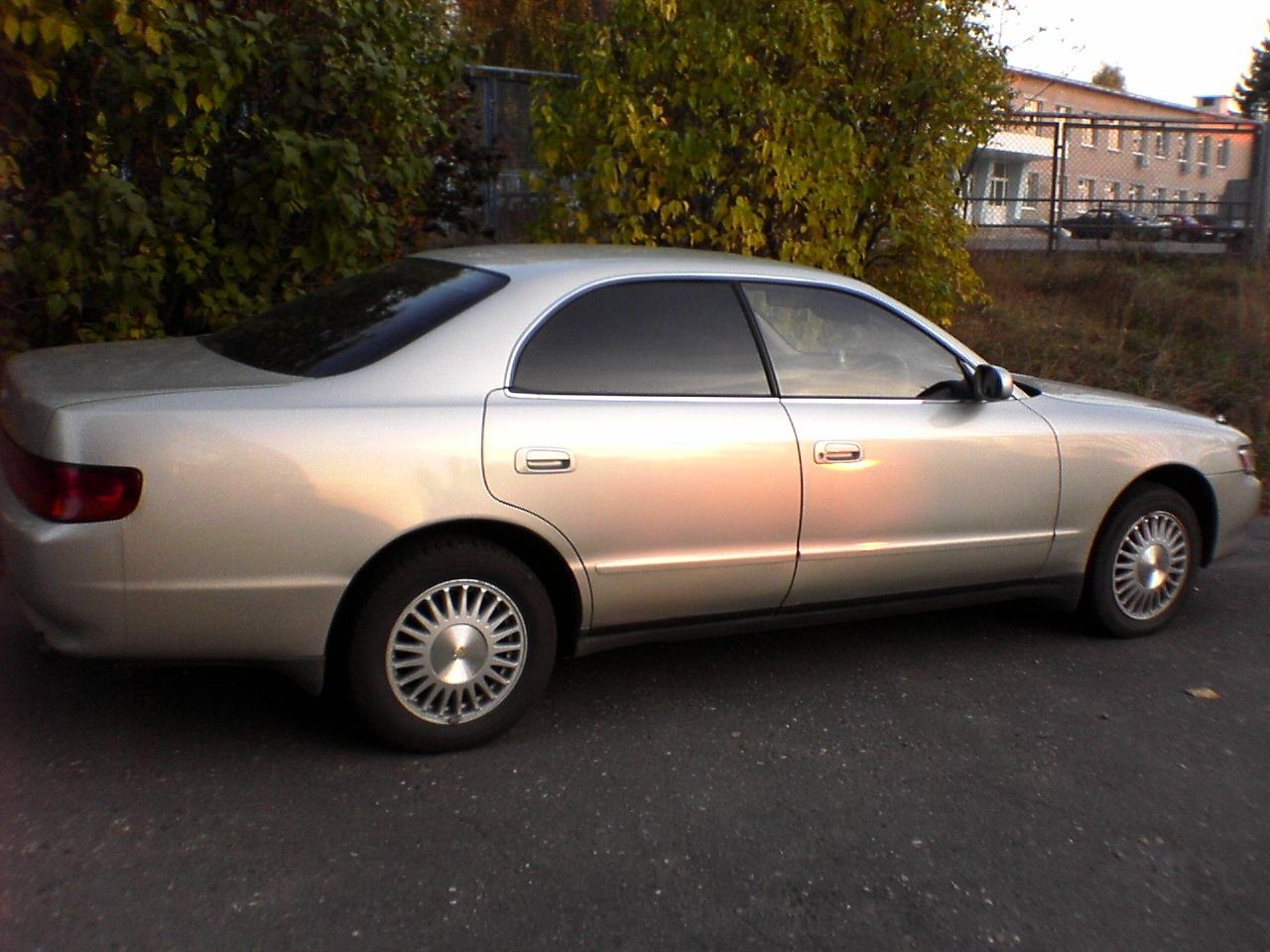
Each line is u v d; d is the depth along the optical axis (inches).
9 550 151.3
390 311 175.8
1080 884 142.2
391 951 124.5
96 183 252.1
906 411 196.9
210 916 128.8
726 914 133.3
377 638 160.9
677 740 176.9
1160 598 228.1
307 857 141.2
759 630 192.7
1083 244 595.8
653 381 177.9
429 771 163.9
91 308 279.7
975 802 161.0
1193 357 444.8
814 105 308.3
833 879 141.1
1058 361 431.8
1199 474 227.8
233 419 150.8
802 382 190.2
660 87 308.0
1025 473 205.8
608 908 133.4
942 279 336.5
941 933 131.3
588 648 178.5
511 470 163.6
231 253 283.3
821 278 198.1
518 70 393.4
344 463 154.3
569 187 322.0
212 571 149.7
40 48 242.8
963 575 205.0
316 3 281.1
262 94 287.6
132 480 145.6
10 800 151.2
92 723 173.8
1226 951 130.1
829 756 173.5
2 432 161.9
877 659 212.2
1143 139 713.6
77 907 129.3
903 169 323.3
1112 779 169.0
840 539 190.1
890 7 318.3
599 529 171.0
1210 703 197.5
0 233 258.4
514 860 142.6
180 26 252.8
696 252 201.8
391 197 324.2
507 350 168.7
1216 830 155.9
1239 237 614.9
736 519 180.5
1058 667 211.2
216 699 183.3
